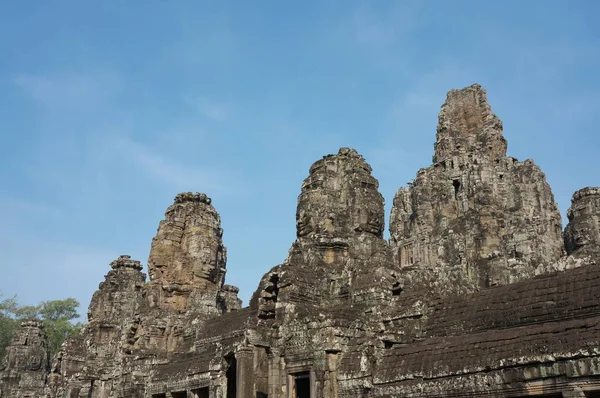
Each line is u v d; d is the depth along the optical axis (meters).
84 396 52.94
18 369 72.00
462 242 67.31
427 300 26.86
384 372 23.25
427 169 77.44
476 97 84.81
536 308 22.78
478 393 19.86
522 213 71.12
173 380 35.44
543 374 18.41
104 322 59.44
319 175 35.00
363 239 32.41
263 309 30.80
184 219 48.97
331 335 26.08
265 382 28.89
